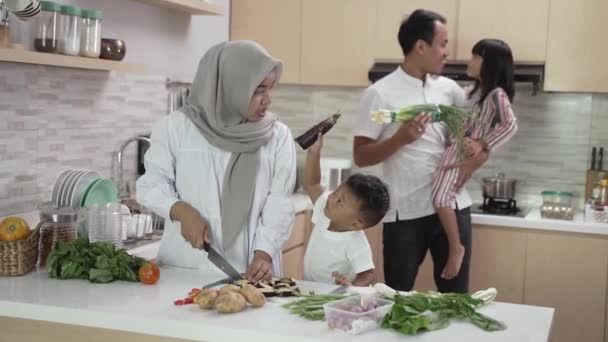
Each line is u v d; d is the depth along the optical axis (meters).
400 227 3.50
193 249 2.51
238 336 1.83
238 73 2.41
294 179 2.58
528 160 4.40
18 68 2.94
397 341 1.76
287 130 2.61
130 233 3.11
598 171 4.16
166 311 1.96
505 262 3.94
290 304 2.01
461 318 1.96
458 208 3.48
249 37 4.54
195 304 2.04
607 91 3.89
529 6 3.97
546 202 3.99
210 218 2.47
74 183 2.93
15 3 2.49
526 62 4.00
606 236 3.76
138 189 2.47
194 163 2.47
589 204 3.89
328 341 1.75
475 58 3.58
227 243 2.46
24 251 2.34
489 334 1.84
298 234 4.21
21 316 2.03
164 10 3.92
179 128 2.50
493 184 4.16
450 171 3.41
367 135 3.49
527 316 2.01
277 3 4.46
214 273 2.43
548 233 3.86
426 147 3.46
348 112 4.73
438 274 3.59
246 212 2.46
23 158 3.01
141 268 2.27
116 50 3.21
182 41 4.12
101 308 1.98
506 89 3.55
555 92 4.32
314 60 4.41
